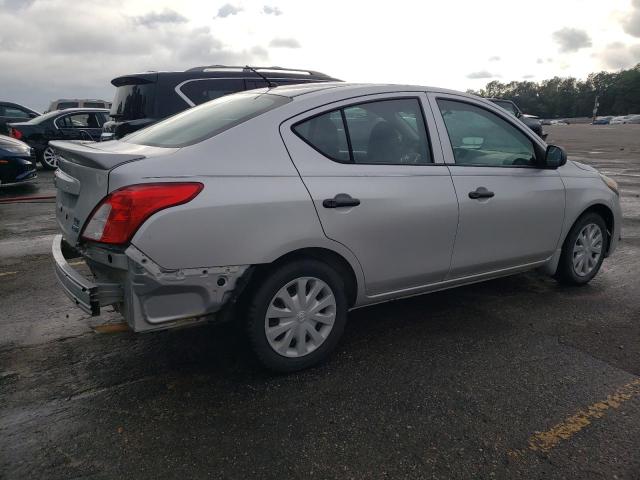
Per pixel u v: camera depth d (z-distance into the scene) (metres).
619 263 5.63
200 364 3.37
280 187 2.99
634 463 2.46
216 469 2.41
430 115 3.73
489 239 3.96
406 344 3.68
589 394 3.04
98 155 2.79
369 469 2.42
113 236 2.64
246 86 7.46
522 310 4.30
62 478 2.34
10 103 16.50
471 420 2.79
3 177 9.70
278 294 3.10
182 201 2.71
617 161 17.75
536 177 4.23
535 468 2.43
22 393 3.02
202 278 2.81
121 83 7.54
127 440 2.61
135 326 2.74
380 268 3.45
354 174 3.28
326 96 3.34
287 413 2.85
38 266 5.38
